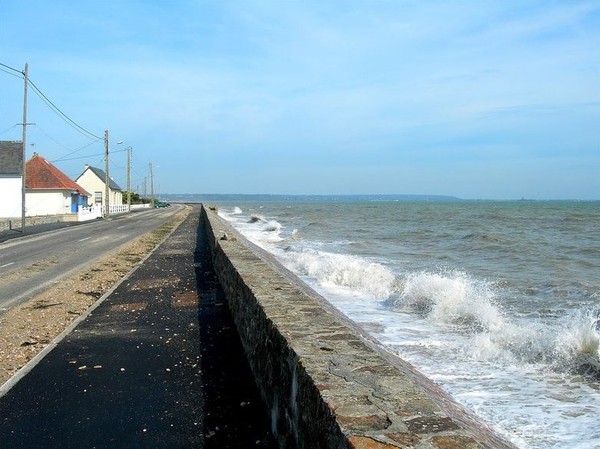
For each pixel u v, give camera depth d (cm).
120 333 752
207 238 2269
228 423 454
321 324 474
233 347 681
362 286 1295
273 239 3000
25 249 1975
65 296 1045
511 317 998
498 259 2052
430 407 297
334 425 282
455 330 864
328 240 3017
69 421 458
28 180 4606
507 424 498
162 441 420
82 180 6888
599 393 579
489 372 651
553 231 3616
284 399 408
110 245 2098
